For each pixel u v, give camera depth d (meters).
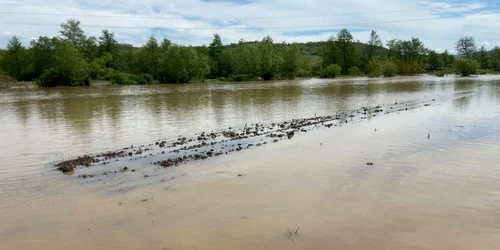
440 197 11.98
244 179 14.37
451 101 39.31
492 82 78.69
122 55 138.75
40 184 14.44
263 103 42.47
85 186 14.03
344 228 10.04
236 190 13.17
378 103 39.94
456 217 10.55
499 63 158.00
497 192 12.29
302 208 11.43
